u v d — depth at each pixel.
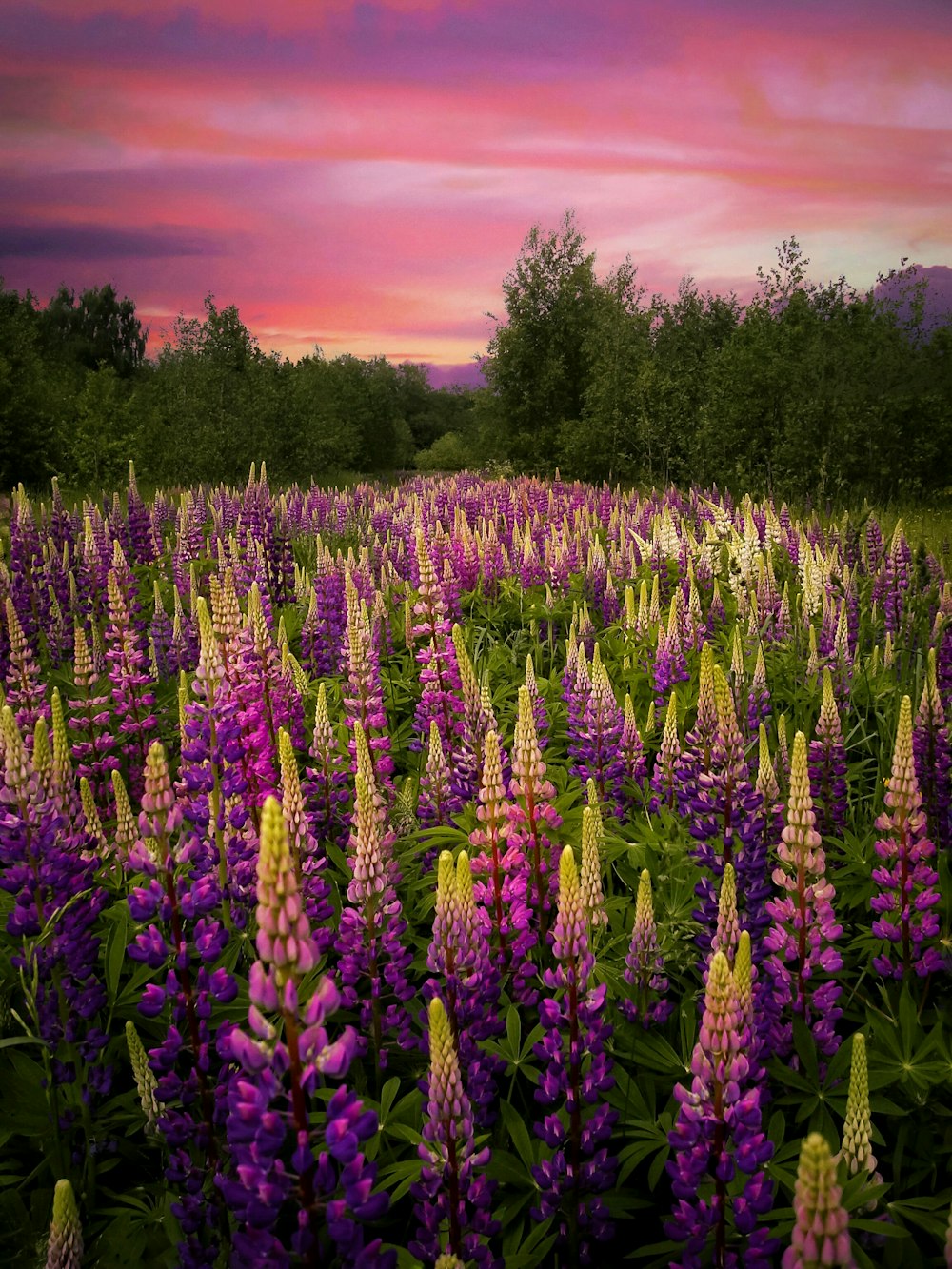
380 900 4.06
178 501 24.84
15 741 3.84
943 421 27.28
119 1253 3.34
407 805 5.73
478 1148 3.49
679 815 5.72
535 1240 3.33
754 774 6.04
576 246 50.75
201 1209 3.32
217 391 40.94
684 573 11.86
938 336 29.02
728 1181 2.97
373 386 114.88
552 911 4.69
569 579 11.55
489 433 54.00
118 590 7.03
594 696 6.21
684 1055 3.95
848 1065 3.83
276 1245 2.32
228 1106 3.40
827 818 5.95
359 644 6.20
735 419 29.02
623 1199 3.52
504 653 9.59
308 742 6.70
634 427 37.12
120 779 4.77
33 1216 3.50
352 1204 2.30
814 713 8.04
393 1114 3.67
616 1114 3.44
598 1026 3.43
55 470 34.38
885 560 11.02
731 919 3.75
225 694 4.70
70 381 50.91
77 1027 4.06
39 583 10.80
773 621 9.75
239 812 4.65
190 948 3.49
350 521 18.52
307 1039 2.30
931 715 5.78
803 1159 2.08
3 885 3.82
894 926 4.39
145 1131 3.70
